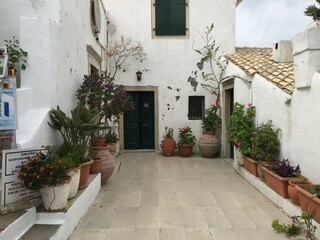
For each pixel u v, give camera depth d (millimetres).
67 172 3590
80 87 5703
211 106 9195
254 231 3699
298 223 3717
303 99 4391
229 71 8266
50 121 4191
